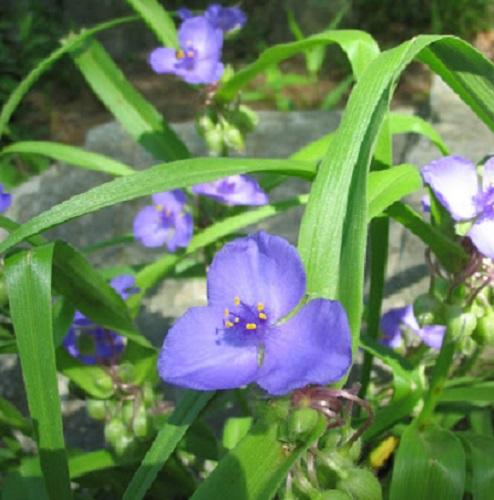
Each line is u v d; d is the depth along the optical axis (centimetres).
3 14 64
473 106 16
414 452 15
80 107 62
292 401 11
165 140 24
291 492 12
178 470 19
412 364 19
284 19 68
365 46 18
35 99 61
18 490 17
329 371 10
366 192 12
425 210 18
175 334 12
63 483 14
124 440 17
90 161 23
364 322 25
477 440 16
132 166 36
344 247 12
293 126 37
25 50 59
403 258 28
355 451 12
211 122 22
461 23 64
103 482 19
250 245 12
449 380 20
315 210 13
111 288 16
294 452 11
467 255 14
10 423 18
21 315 14
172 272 24
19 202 35
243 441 12
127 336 16
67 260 15
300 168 15
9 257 14
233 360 11
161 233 23
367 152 13
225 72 22
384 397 22
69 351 18
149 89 64
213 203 22
